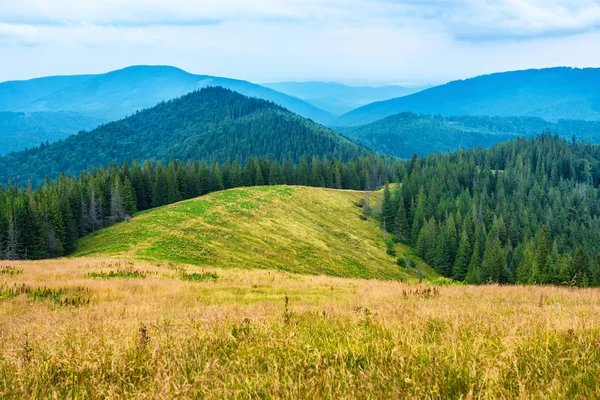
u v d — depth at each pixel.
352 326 7.26
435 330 6.74
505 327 6.64
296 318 8.30
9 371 5.14
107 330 7.58
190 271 31.30
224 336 6.58
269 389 4.05
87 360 5.36
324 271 66.62
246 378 4.32
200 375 4.48
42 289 18.83
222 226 70.00
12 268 28.36
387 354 4.95
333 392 4.06
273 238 72.62
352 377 4.27
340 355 5.06
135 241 56.56
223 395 4.05
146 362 5.11
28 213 73.50
